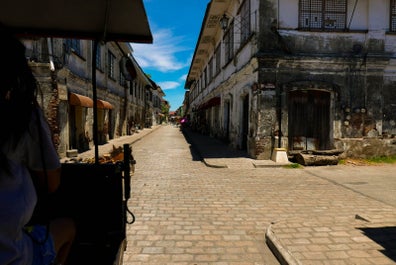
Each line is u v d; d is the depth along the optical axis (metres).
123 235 3.04
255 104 11.25
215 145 17.14
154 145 18.67
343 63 11.01
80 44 13.20
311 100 11.29
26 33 3.33
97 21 3.13
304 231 4.37
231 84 15.92
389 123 11.47
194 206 5.91
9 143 1.45
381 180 8.27
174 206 5.90
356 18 11.17
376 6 11.20
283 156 10.52
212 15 17.56
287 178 8.56
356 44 11.14
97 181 3.02
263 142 10.97
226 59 17.52
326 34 11.03
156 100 59.12
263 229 4.74
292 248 3.79
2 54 1.41
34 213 2.31
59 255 2.04
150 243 4.21
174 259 3.77
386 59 11.06
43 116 1.69
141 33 3.44
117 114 22.38
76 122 13.53
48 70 9.67
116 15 2.96
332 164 10.52
